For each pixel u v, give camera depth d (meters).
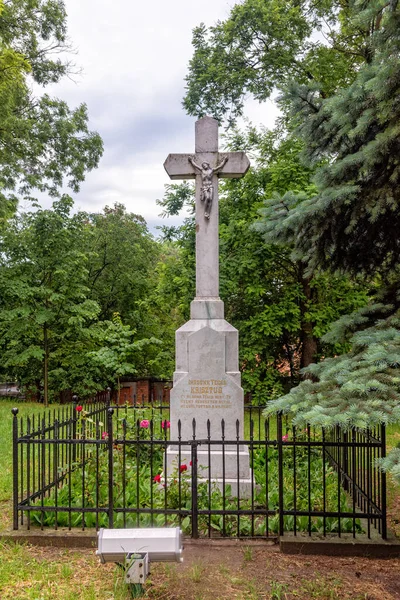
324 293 15.17
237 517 5.05
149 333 22.47
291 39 15.34
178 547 3.82
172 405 6.64
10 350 18.41
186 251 15.66
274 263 15.45
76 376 19.72
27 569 4.35
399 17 4.94
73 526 5.16
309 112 6.88
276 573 4.30
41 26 20.62
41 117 21.75
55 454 5.34
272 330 14.27
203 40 16.45
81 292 18.00
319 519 5.15
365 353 4.80
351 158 5.75
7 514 5.71
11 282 16.55
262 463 7.25
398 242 6.72
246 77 15.70
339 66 15.53
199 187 7.04
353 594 3.96
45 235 17.05
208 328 6.64
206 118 7.10
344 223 6.41
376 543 4.66
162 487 6.02
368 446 4.93
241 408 6.55
